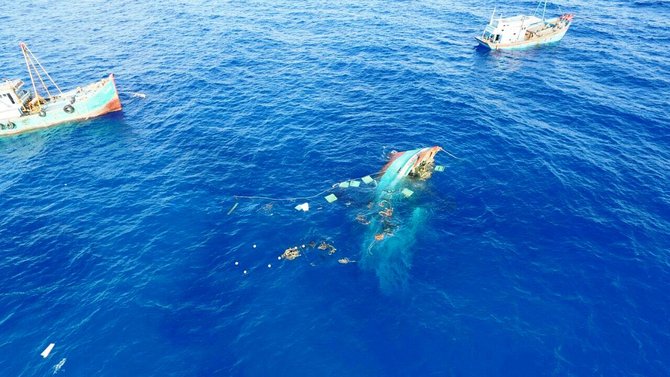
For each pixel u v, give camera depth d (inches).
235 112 2610.7
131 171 2176.4
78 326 1441.9
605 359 1304.1
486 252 1657.2
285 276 1576.0
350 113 2549.2
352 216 1815.9
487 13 4020.7
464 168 2090.3
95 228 1836.9
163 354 1350.9
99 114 2684.5
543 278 1553.9
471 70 3024.1
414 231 1743.4
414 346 1352.1
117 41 3634.4
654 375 1261.1
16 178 2181.3
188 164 2194.9
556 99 2652.6
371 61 3144.7
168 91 2888.8
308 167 2128.4
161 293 1539.1
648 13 3880.4
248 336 1391.5
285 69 3070.9
